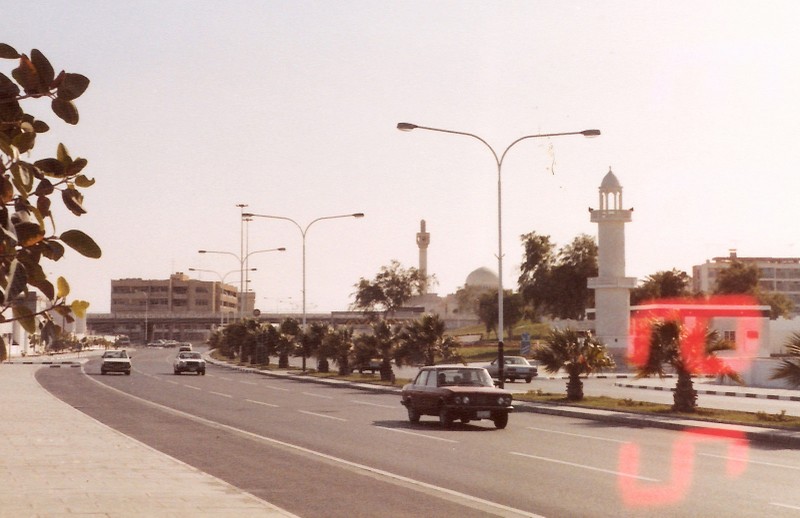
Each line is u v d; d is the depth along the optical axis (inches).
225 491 500.1
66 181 156.2
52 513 424.8
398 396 1593.3
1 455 677.3
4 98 145.6
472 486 555.2
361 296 6122.1
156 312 7682.1
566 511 466.6
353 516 446.9
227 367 3299.7
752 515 455.2
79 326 6353.3
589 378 2436.0
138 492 494.9
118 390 1733.5
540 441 842.8
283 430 949.2
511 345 4552.2
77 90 147.9
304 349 2620.6
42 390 1612.9
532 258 4675.2
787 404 1382.9
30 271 149.1
